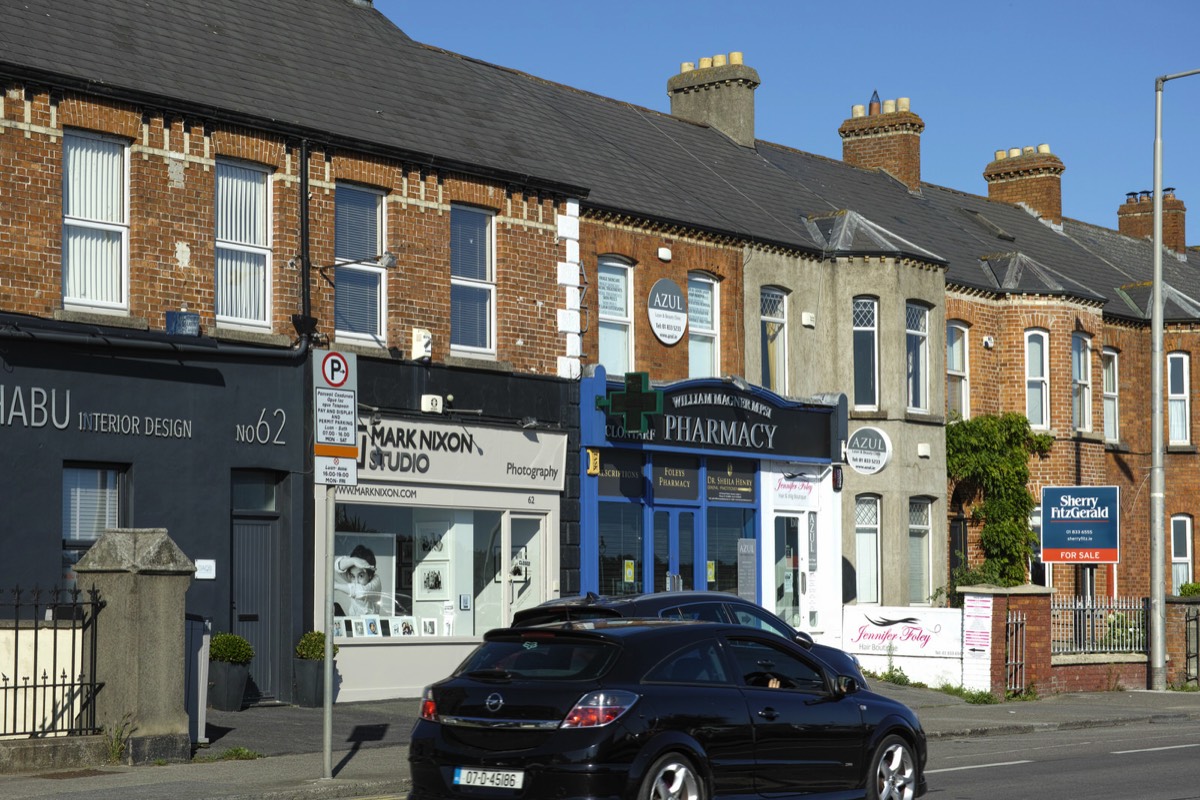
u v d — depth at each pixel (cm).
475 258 2231
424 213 2138
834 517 2759
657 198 2628
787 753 1144
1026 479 3228
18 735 1422
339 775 1408
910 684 2500
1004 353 3338
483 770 1059
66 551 1738
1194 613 2856
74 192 1783
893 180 3728
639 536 2441
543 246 2305
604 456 2377
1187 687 2789
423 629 2103
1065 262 3831
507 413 2219
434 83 2436
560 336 2322
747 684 1145
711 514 2575
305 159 1983
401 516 2092
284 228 1969
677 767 1064
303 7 2341
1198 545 3716
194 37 2050
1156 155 2702
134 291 1814
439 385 2128
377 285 2086
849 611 2588
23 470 1680
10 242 1698
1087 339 3484
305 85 2117
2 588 1638
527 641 1120
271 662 1928
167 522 1811
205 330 1869
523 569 2256
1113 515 2664
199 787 1309
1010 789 1376
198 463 1844
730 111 3334
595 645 1091
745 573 2608
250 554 1922
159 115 1845
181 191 1861
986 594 2450
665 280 2578
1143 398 3734
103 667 1459
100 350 1758
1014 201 4175
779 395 2727
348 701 1966
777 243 2781
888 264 2900
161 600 1474
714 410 2536
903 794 1233
